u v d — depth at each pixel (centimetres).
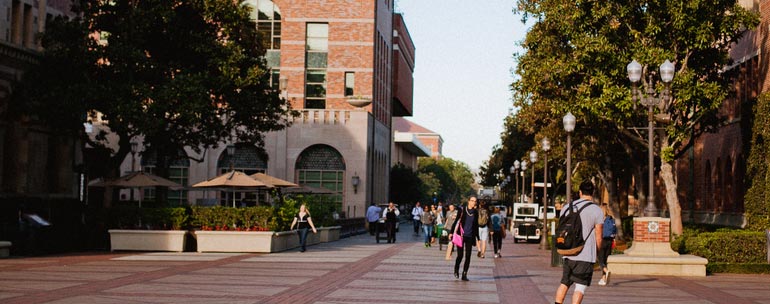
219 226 3075
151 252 2984
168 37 3522
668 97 2373
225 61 3531
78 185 3991
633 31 3203
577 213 1294
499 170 8688
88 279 1892
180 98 3312
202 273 2102
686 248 2559
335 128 6181
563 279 1306
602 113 3278
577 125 4031
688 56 3225
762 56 3634
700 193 4691
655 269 2347
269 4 6469
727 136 4144
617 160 4419
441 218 4112
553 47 3653
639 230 2403
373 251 3334
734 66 4006
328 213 4509
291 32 6444
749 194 3388
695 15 3102
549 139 4394
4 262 2389
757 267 2411
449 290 1819
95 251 3048
